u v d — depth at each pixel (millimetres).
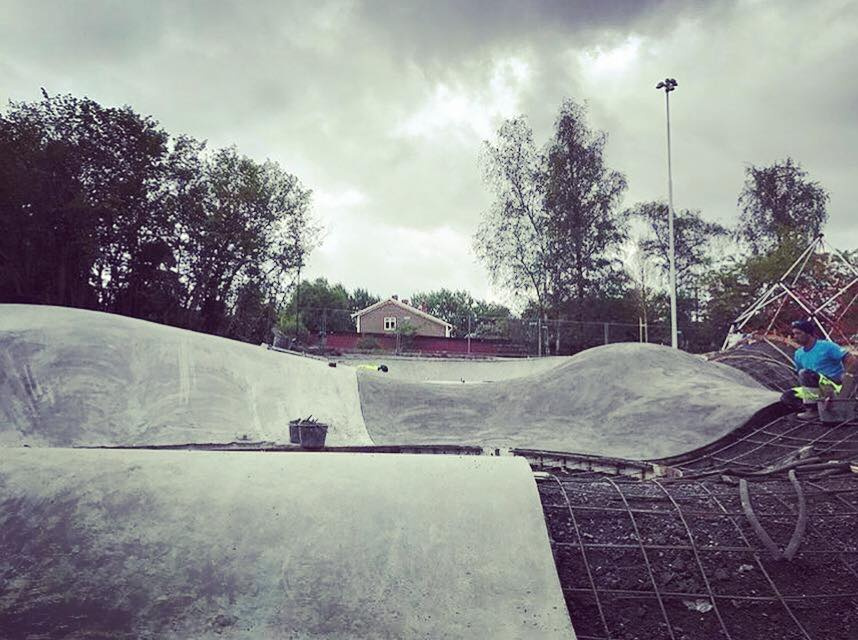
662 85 27047
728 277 33250
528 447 10445
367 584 3369
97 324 11156
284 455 4305
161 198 24484
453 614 3246
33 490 3762
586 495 4590
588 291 30438
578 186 30891
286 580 3361
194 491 3838
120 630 3078
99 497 3742
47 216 21562
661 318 36188
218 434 9844
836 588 3686
